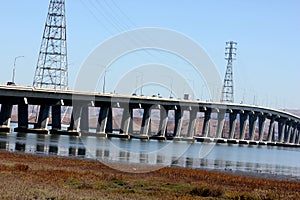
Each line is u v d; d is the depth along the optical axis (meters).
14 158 62.81
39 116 144.38
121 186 42.31
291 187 53.41
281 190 49.53
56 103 140.12
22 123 143.50
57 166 56.19
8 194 30.47
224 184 50.66
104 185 41.31
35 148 85.50
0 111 144.88
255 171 76.69
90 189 38.56
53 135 138.00
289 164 105.94
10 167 49.72
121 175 49.97
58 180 42.16
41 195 31.36
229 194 40.81
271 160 116.75
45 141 107.81
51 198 31.05
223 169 73.88
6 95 127.75
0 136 115.12
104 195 34.78
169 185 45.03
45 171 48.62
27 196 30.55
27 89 131.12
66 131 141.75
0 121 134.25
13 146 86.06
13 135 124.19
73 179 43.56
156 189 41.72
